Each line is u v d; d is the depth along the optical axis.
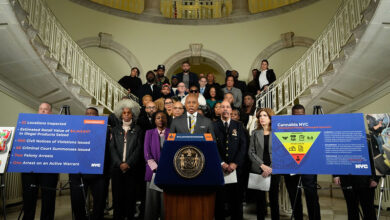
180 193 2.53
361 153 2.93
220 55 10.82
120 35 10.61
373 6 4.36
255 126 4.43
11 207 5.34
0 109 5.34
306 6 10.11
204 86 7.12
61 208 5.31
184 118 3.67
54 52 6.38
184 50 10.88
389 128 3.14
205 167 2.47
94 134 3.25
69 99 6.85
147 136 3.83
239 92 6.75
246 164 3.96
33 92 6.25
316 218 3.37
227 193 4.05
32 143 3.19
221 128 3.87
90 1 10.36
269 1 11.26
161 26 11.07
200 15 11.53
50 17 6.30
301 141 3.08
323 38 6.80
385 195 5.36
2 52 4.90
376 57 4.92
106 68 10.37
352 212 3.50
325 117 3.08
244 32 10.88
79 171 3.16
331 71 6.07
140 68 10.58
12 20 4.39
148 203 3.64
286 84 7.64
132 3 11.54
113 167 3.74
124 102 4.02
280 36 10.33
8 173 5.41
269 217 4.47
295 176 3.59
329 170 2.96
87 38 10.11
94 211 3.55
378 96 5.70
